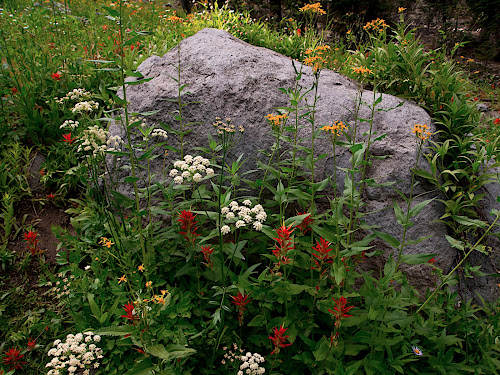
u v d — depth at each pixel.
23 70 4.35
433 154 3.31
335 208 2.32
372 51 4.43
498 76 10.58
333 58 5.37
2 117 3.58
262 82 3.47
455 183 3.26
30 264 3.03
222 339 2.33
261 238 2.69
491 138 4.08
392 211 3.01
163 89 3.44
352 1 10.43
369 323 2.30
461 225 2.98
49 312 2.48
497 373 2.24
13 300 2.76
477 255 3.06
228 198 2.28
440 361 2.22
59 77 4.14
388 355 2.17
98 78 4.25
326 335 2.44
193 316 2.50
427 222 3.00
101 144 2.79
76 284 2.54
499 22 10.97
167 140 3.28
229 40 3.96
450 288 2.86
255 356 2.05
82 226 3.15
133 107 3.47
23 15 6.25
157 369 1.79
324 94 3.52
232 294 2.42
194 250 2.50
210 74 3.49
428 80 3.94
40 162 3.69
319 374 2.10
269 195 3.11
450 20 11.30
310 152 2.56
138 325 1.77
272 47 5.78
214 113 3.31
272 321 2.23
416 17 12.74
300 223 2.33
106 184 3.27
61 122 3.86
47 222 3.40
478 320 2.49
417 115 3.46
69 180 3.55
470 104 3.92
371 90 4.11
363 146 2.35
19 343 2.49
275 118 2.51
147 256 2.52
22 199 3.47
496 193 3.33
